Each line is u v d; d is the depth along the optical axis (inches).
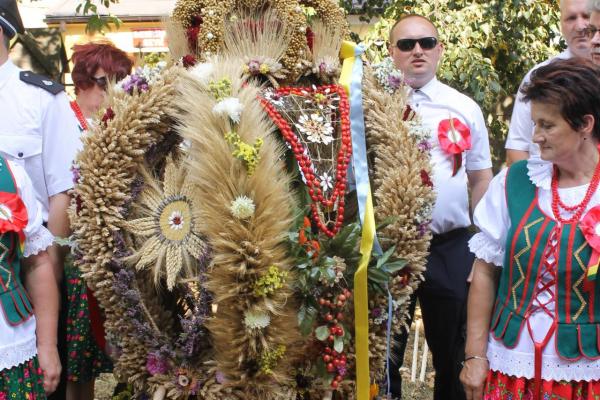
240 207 86.9
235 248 87.4
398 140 96.7
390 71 101.7
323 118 97.3
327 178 95.4
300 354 94.1
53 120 114.7
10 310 91.0
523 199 89.0
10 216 90.3
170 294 98.8
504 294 90.0
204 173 89.3
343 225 98.7
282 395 92.3
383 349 97.4
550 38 249.9
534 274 86.2
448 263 130.6
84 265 93.0
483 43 233.9
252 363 90.9
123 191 92.8
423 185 96.3
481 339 93.6
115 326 93.8
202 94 92.4
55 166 114.6
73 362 127.4
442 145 128.9
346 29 110.8
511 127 133.7
